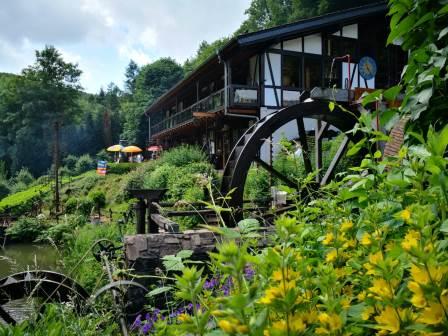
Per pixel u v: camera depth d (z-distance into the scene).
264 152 14.46
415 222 0.67
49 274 3.57
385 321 0.60
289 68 15.20
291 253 0.69
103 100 70.81
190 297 0.65
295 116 7.11
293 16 31.28
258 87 14.81
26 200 20.48
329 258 0.92
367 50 16.30
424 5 1.62
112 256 5.00
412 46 1.76
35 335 1.78
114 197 17.58
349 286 0.90
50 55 47.00
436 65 1.49
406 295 0.62
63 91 46.72
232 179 6.61
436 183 0.83
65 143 47.41
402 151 1.23
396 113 1.62
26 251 10.48
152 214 5.74
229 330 0.54
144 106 50.56
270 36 13.80
